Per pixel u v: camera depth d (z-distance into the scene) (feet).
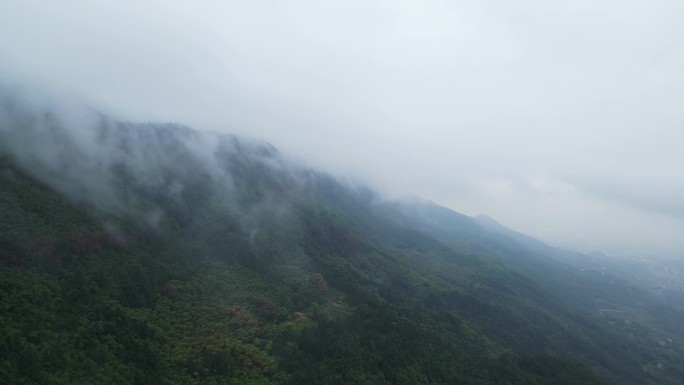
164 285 308.19
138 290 285.43
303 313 336.29
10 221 264.93
